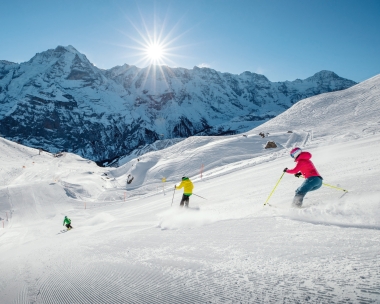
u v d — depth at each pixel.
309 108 86.56
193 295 2.43
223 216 5.77
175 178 46.59
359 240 2.67
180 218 6.81
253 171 18.55
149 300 2.57
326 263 2.34
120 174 68.12
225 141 58.97
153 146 146.50
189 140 75.25
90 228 12.91
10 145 90.06
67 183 47.06
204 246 3.70
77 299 3.05
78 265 4.58
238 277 2.53
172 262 3.37
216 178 22.39
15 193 40.75
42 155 89.44
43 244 10.60
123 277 3.33
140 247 4.61
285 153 28.27
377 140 18.34
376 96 73.19
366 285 1.86
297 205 5.00
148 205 17.70
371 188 4.78
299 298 1.94
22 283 4.46
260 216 4.78
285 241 3.13
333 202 4.50
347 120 63.53
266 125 86.00
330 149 20.73
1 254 11.28
